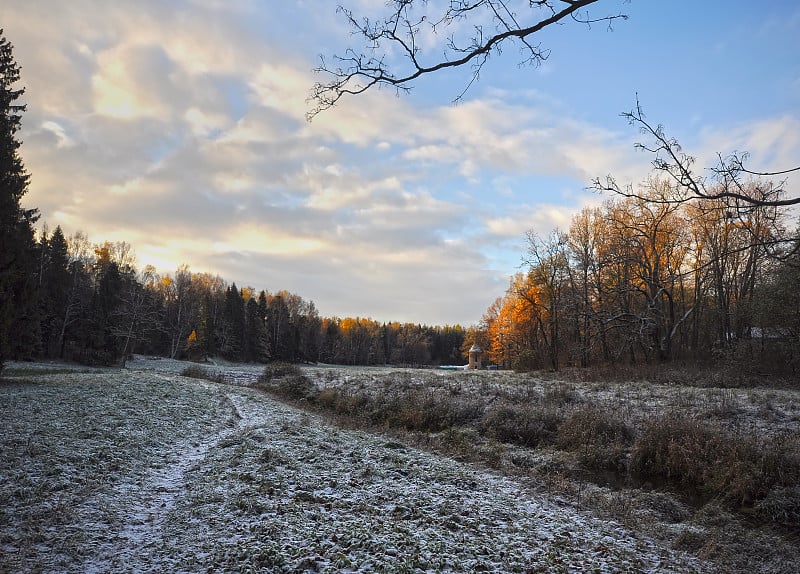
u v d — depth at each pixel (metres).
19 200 28.27
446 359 154.62
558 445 17.83
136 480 10.57
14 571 5.88
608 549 8.18
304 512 8.56
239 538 7.28
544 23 4.34
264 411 24.48
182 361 75.38
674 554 8.98
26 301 29.05
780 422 16.53
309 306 135.38
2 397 20.11
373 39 4.92
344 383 33.50
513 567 6.74
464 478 12.41
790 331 24.78
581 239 45.59
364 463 13.05
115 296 62.28
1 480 9.25
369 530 7.83
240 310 96.06
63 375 35.59
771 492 12.11
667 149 4.60
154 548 6.98
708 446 14.39
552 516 10.24
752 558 9.32
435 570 6.47
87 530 7.47
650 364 30.92
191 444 15.09
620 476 14.89
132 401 21.00
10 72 27.80
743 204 4.63
